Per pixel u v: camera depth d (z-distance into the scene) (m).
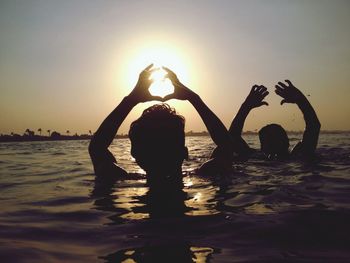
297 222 0.74
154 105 1.02
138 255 0.59
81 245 0.64
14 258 0.59
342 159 1.90
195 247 0.62
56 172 1.75
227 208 0.86
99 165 1.22
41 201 1.03
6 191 1.22
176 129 0.98
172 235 0.68
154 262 0.56
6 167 2.16
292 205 0.89
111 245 0.64
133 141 1.00
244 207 0.87
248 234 0.68
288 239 0.65
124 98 1.16
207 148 3.79
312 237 0.65
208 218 0.78
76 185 1.27
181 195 1.01
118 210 0.88
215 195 1.01
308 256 0.57
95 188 1.18
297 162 1.74
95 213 0.86
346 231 0.68
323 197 0.98
